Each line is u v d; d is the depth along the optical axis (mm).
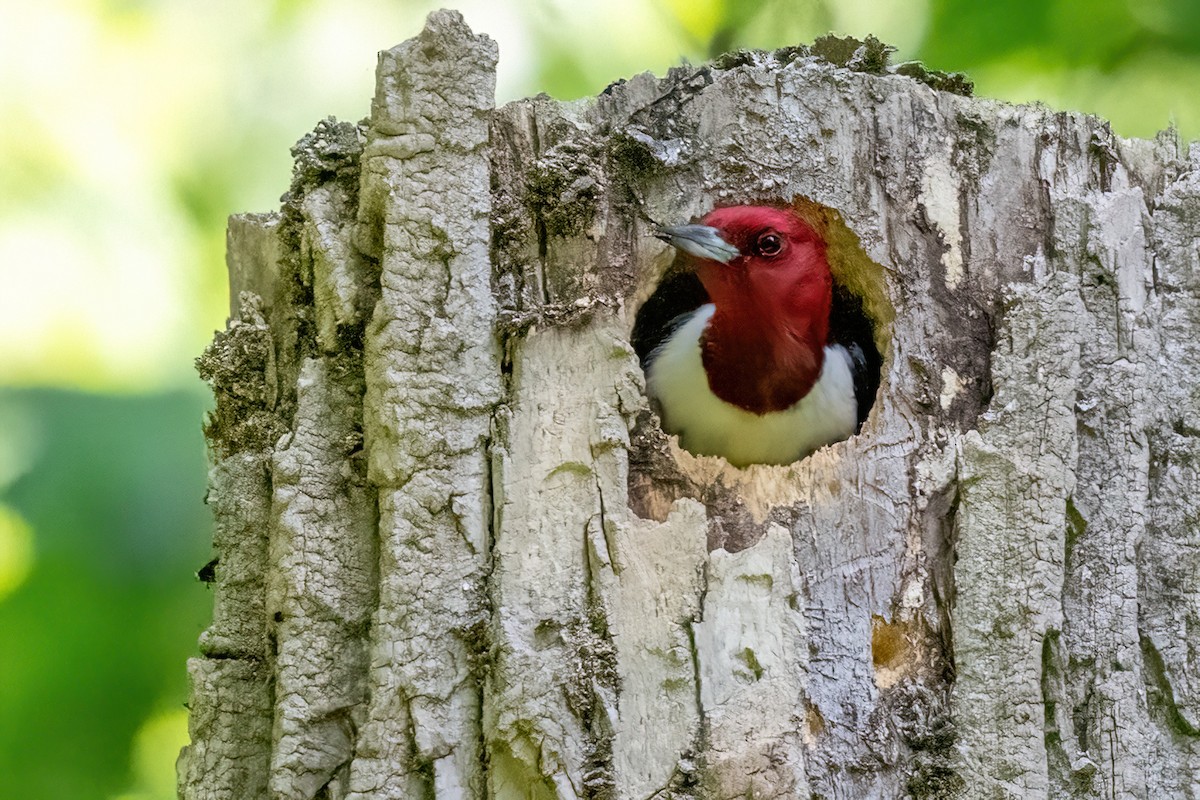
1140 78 12547
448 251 7742
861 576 7750
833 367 9250
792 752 7051
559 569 7406
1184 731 7820
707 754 7027
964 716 7457
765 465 8281
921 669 7613
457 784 7227
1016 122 8508
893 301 8219
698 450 9469
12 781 11211
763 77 8422
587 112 8328
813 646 7582
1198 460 8141
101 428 11219
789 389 9133
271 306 8773
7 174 11758
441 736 7234
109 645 11156
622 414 7703
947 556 7789
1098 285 8195
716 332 9102
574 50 11984
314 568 7789
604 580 7348
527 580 7375
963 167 8430
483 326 7742
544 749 7027
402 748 7273
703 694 7145
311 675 7680
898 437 7996
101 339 11766
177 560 11156
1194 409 8219
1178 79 12461
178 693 11391
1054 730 7488
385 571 7465
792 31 12422
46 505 10930
